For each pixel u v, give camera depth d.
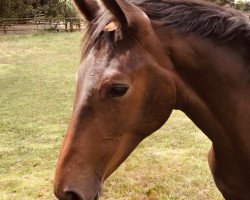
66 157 1.65
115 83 1.64
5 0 26.77
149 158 5.53
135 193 4.60
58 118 7.76
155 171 5.12
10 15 27.38
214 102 1.95
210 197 4.43
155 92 1.76
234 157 2.03
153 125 1.80
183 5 1.88
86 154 1.65
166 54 1.83
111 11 1.61
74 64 14.45
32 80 11.72
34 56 16.64
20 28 26.55
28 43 20.42
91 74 1.67
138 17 1.71
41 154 5.96
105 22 1.69
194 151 5.79
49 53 17.34
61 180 1.63
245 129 1.97
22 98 9.45
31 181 5.11
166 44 1.83
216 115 1.97
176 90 1.87
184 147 5.99
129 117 1.71
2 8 27.00
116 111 1.67
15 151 6.09
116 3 1.59
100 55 1.68
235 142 1.99
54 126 7.27
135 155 5.63
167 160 5.47
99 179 1.69
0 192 4.83
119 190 4.67
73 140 1.66
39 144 6.37
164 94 1.78
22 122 7.52
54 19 25.62
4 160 5.75
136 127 1.75
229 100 1.94
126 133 1.73
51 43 20.33
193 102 1.93
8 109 8.46
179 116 7.64
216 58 1.90
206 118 1.98
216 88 1.92
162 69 1.78
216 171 2.16
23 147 6.24
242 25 1.89
